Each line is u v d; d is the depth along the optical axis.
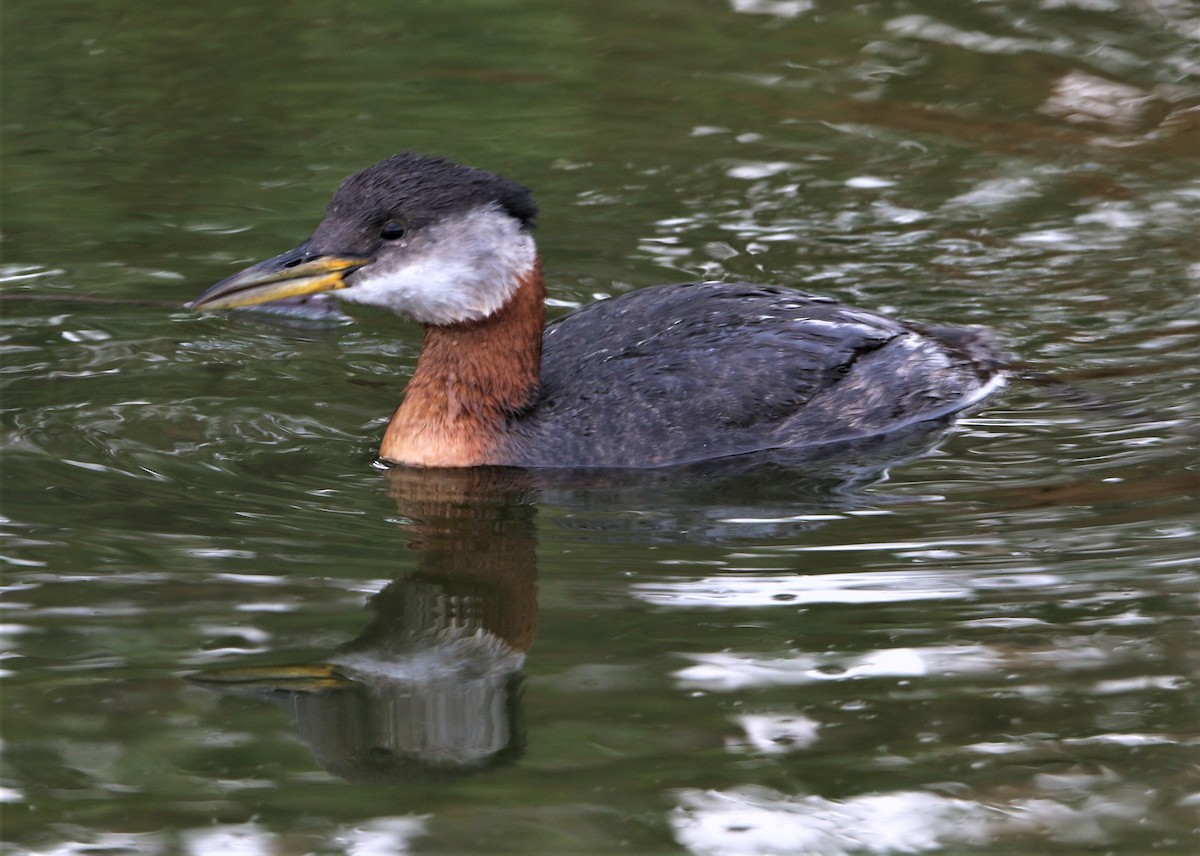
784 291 13.55
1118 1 23.78
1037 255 16.28
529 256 12.13
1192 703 8.72
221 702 8.73
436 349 12.20
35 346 14.09
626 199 17.72
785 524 11.15
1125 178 18.20
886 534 10.93
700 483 11.88
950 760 8.25
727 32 22.97
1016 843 7.65
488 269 11.93
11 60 21.45
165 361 13.98
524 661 9.20
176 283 15.52
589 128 19.67
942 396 13.20
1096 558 10.44
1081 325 14.77
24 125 19.44
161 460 11.96
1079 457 12.23
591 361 12.72
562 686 8.94
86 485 11.43
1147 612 9.67
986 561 10.44
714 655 9.22
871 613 9.73
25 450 11.98
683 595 9.99
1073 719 8.60
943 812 7.88
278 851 7.56
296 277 11.81
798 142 19.36
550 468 12.11
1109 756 8.28
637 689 8.91
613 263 16.03
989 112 20.22
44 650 9.16
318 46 22.25
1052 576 10.19
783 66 21.77
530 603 9.86
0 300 15.04
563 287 15.42
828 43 22.56
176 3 23.78
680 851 7.60
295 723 8.58
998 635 9.44
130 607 9.66
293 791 8.03
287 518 11.05
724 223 17.09
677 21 23.36
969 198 17.73
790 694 8.84
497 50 22.22
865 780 8.12
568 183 18.09
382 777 8.14
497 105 20.36
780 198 17.78
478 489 11.72
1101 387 13.59
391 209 11.81
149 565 10.20
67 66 21.31
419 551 10.59
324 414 13.06
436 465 12.13
